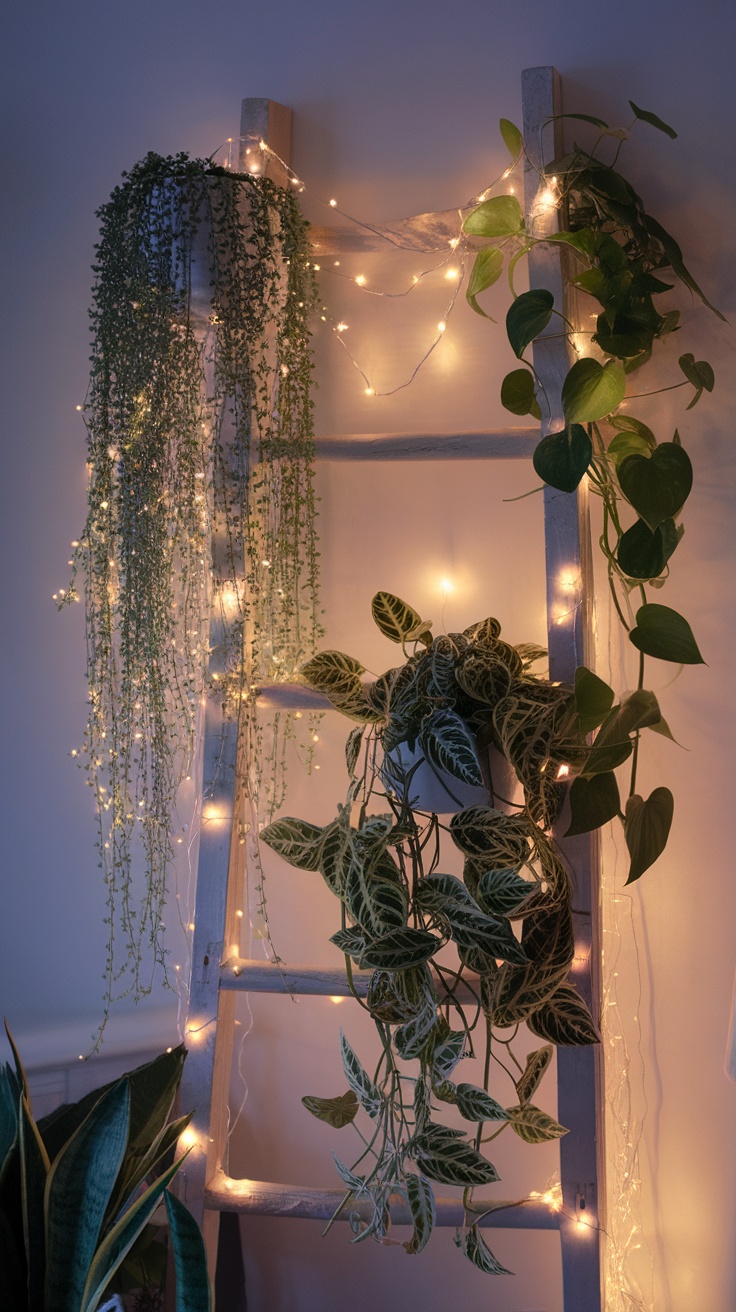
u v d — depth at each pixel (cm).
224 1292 145
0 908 157
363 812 114
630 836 114
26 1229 101
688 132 133
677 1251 132
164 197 123
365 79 146
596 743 109
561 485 110
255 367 139
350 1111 123
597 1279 119
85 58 157
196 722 149
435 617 145
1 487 157
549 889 111
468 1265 143
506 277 142
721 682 132
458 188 143
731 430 131
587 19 137
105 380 126
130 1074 117
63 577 155
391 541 146
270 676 139
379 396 147
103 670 132
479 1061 143
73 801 154
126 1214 98
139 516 126
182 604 141
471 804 112
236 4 151
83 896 154
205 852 133
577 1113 121
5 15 160
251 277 125
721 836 132
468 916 105
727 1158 131
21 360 157
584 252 120
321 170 148
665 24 134
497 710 107
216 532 134
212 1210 130
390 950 105
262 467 138
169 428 126
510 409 128
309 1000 149
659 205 133
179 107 153
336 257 148
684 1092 133
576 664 124
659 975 134
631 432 123
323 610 141
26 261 158
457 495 144
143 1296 117
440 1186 143
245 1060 151
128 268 124
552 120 130
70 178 156
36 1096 142
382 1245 145
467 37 142
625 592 125
